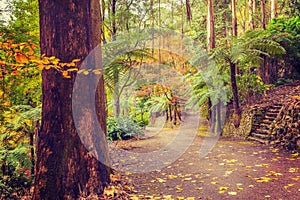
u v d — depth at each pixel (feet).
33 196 10.11
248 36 27.91
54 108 10.08
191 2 67.46
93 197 10.26
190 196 11.29
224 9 56.03
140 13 42.73
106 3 40.19
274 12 40.09
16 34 14.32
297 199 10.03
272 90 31.09
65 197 9.93
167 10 68.64
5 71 10.01
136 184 13.47
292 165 14.79
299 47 31.09
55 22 10.09
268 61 32.91
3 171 11.41
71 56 10.14
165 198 11.12
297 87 29.30
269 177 12.90
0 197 10.43
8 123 12.60
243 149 20.56
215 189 11.95
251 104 28.48
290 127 19.61
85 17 10.53
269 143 21.31
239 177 13.44
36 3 15.88
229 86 31.81
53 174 9.94
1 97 13.48
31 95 16.44
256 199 10.30
